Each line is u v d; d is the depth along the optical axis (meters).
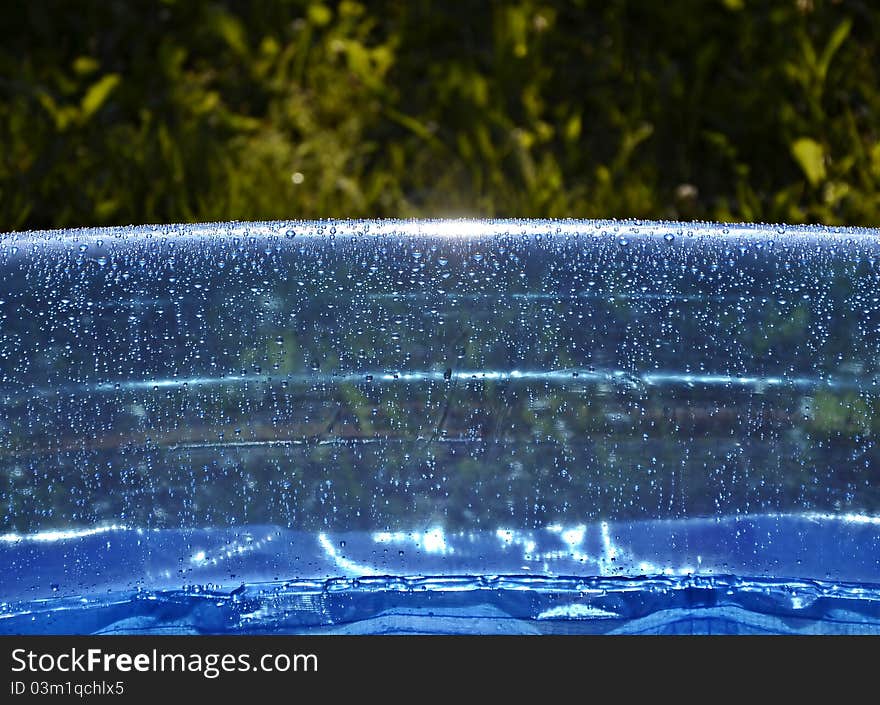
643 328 2.53
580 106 4.18
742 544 2.40
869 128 4.01
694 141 4.01
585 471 2.52
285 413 2.54
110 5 4.59
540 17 4.42
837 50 4.23
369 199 3.79
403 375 2.57
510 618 2.23
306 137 4.08
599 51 4.34
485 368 2.57
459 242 2.56
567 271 2.54
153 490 2.46
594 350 2.54
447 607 2.26
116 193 3.82
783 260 2.52
